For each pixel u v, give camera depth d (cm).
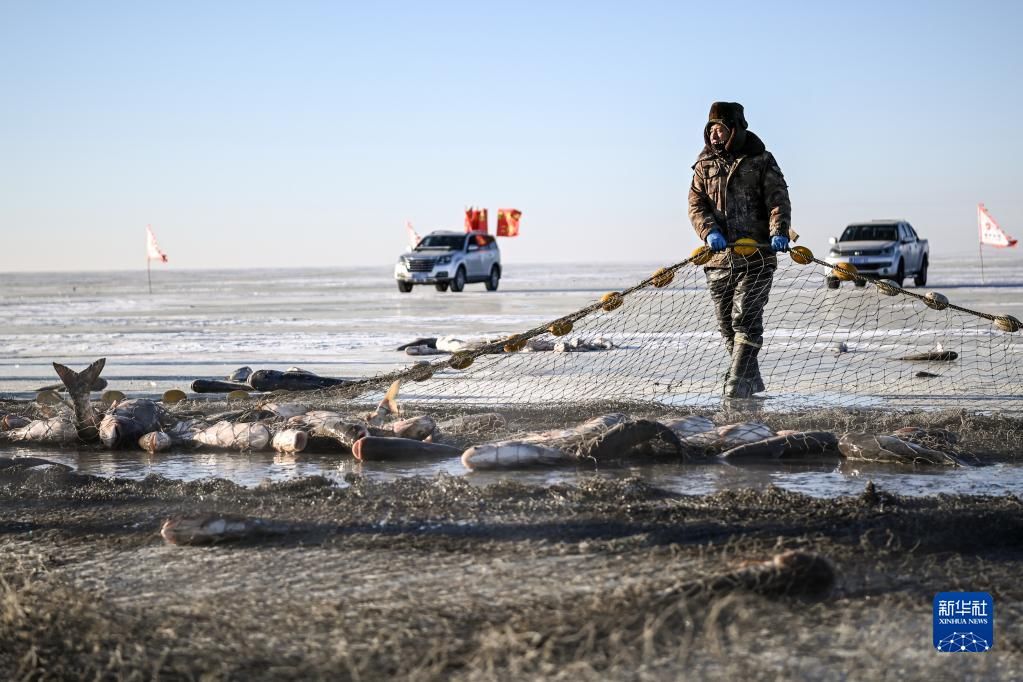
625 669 242
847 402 764
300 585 321
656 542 359
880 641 260
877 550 342
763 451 550
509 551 352
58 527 412
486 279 3950
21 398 901
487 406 758
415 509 418
